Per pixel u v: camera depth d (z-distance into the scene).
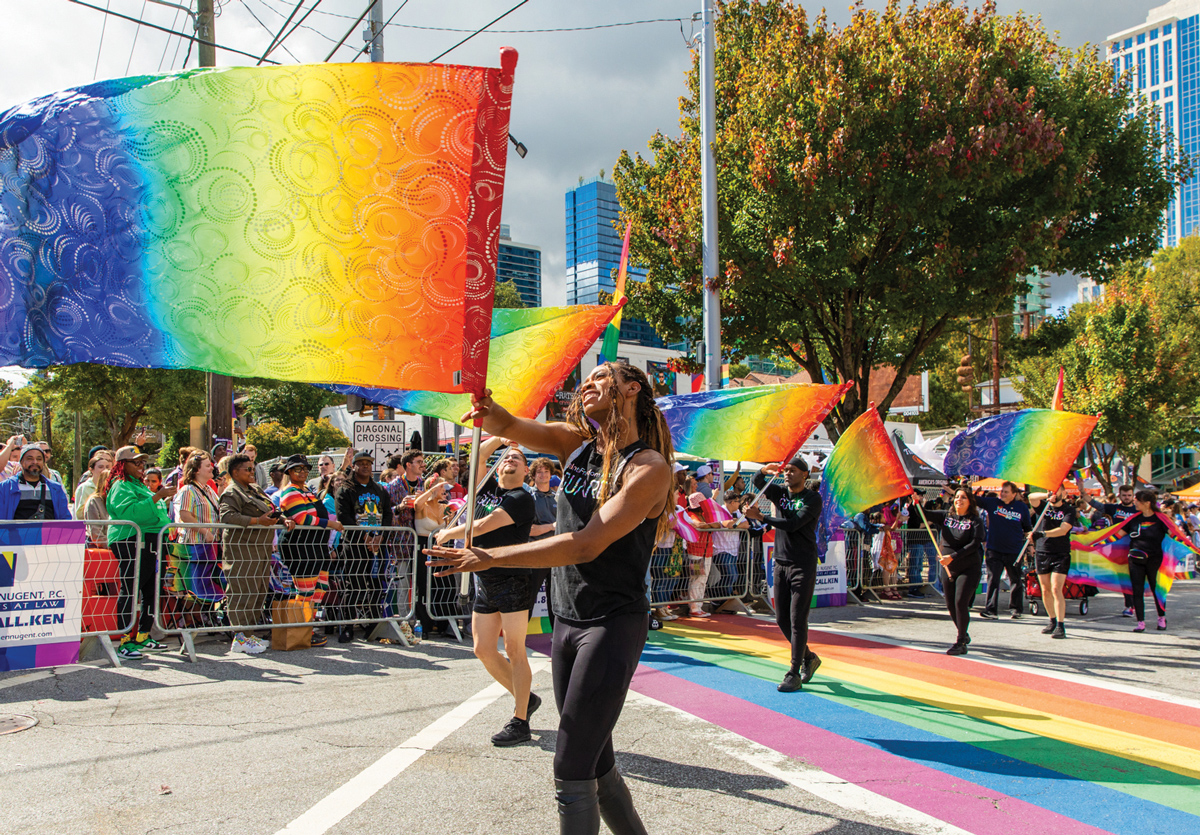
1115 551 11.35
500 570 4.75
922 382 34.16
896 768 4.43
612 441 2.70
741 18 15.98
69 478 50.78
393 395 5.11
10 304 2.52
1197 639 9.37
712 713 5.54
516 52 2.55
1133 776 4.41
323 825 3.50
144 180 2.55
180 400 31.61
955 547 8.17
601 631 2.65
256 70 2.56
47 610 6.47
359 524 8.09
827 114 12.95
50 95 2.57
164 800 3.77
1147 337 29.78
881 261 14.49
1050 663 7.75
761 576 11.14
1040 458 9.65
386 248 2.59
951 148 12.61
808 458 17.88
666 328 16.48
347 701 5.66
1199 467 52.28
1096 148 14.66
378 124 2.56
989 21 14.56
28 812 3.61
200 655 7.17
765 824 3.61
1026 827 3.65
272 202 2.57
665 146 16.91
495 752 4.55
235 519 7.36
